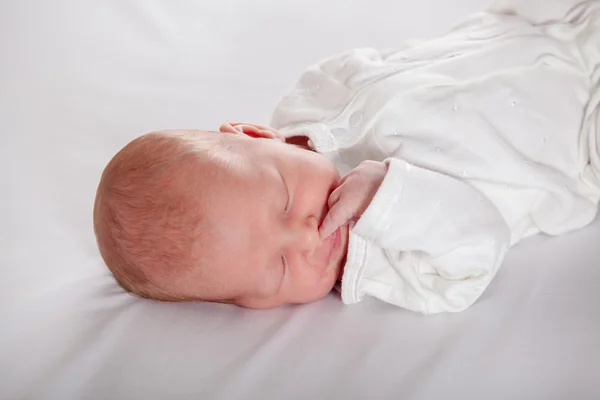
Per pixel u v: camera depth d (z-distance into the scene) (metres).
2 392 1.30
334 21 2.58
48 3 2.56
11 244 1.68
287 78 2.30
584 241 1.53
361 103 1.60
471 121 1.54
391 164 1.39
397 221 1.37
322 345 1.34
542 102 1.58
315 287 1.43
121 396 1.29
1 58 2.37
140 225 1.41
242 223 1.36
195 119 2.13
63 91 2.25
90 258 1.66
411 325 1.38
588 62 1.61
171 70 2.37
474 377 1.23
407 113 1.54
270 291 1.42
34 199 1.82
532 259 1.50
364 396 1.23
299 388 1.26
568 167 1.59
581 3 1.65
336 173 1.47
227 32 2.56
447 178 1.42
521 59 1.59
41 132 2.08
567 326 1.30
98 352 1.37
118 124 2.12
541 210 1.59
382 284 1.47
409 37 2.46
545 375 1.22
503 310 1.37
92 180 1.90
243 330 1.41
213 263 1.38
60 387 1.31
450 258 1.40
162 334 1.41
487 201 1.46
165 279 1.42
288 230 1.38
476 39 1.66
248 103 2.20
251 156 1.44
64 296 1.52
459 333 1.33
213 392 1.27
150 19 2.56
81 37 2.48
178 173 1.41
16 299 1.52
